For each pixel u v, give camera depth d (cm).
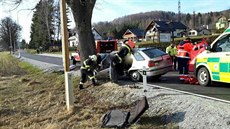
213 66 1104
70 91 1048
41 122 970
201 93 994
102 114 927
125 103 980
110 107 978
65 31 1048
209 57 1120
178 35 7600
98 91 1178
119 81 1352
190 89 1090
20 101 1324
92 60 1274
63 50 1057
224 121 662
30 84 1722
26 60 4644
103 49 2558
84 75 1273
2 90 1677
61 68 2389
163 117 801
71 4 1416
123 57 1220
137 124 797
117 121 822
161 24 6844
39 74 2197
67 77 1047
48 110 1102
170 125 750
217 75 1087
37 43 9756
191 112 756
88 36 1453
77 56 2831
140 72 1340
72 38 7081
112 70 1216
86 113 945
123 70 1251
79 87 1277
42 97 1316
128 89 1086
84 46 1452
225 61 1045
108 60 1315
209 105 764
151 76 1358
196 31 8538
